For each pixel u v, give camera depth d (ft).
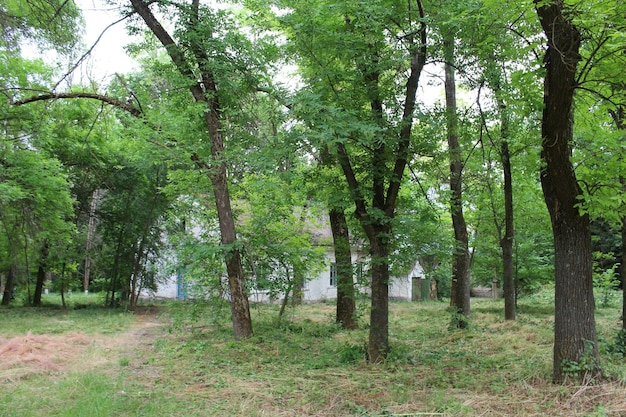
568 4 18.76
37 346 32.73
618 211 21.93
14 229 58.18
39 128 48.29
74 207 73.26
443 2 27.61
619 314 54.90
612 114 28.94
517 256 61.72
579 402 18.76
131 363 29.48
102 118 53.11
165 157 37.65
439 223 34.73
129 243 73.72
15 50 47.34
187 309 41.88
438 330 43.57
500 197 53.11
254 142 36.09
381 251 28.48
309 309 67.10
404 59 28.14
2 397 21.03
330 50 28.81
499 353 30.86
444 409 18.74
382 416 18.13
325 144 27.07
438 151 33.27
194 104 37.42
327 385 23.06
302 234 48.67
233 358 30.12
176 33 36.11
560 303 21.88
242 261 42.78
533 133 36.11
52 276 111.55
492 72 34.12
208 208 45.32
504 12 22.03
